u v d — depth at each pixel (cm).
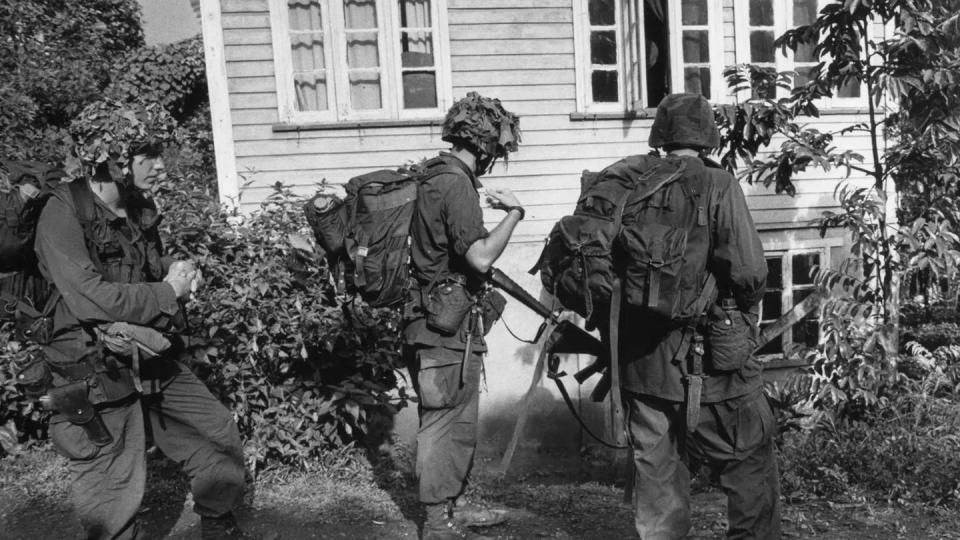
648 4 714
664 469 289
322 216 311
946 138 527
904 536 377
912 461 443
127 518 280
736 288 269
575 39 685
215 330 440
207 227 488
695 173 276
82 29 1450
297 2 661
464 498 362
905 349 686
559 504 415
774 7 725
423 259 306
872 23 722
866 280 533
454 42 672
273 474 451
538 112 685
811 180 727
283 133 654
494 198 306
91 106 274
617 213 280
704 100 297
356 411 475
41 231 258
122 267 279
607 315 295
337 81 660
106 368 267
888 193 715
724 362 271
